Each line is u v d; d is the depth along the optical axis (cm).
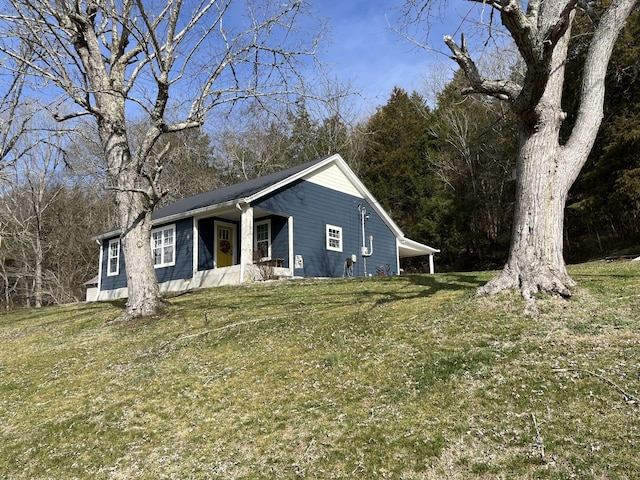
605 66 679
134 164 984
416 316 672
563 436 344
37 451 478
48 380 680
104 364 709
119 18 860
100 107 1012
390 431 394
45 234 3009
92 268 3130
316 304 900
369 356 558
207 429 462
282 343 665
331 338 649
